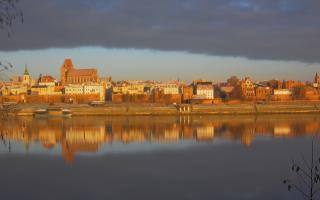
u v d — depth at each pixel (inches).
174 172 2881.4
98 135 5388.8
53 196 2272.4
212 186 2466.8
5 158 3444.9
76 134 5502.0
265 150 3791.8
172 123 7352.4
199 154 3659.0
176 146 4224.9
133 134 5487.2
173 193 2315.5
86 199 2220.7
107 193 2322.8
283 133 5236.2
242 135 5103.3
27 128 6333.7
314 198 2085.4
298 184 2385.6
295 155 3449.8
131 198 2240.4
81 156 3602.4
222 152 3750.0
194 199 2206.0
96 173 2861.7
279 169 2891.2
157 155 3644.2
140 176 2778.1
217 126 6560.0
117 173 2866.6
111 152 3838.6
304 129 5757.9
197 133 5477.4
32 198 2222.0
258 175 2723.9
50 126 6776.6
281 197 2170.3
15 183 2566.4
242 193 2290.8
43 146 4215.1
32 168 3031.5
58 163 3248.0
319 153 3518.7
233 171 2878.9
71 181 2635.3
